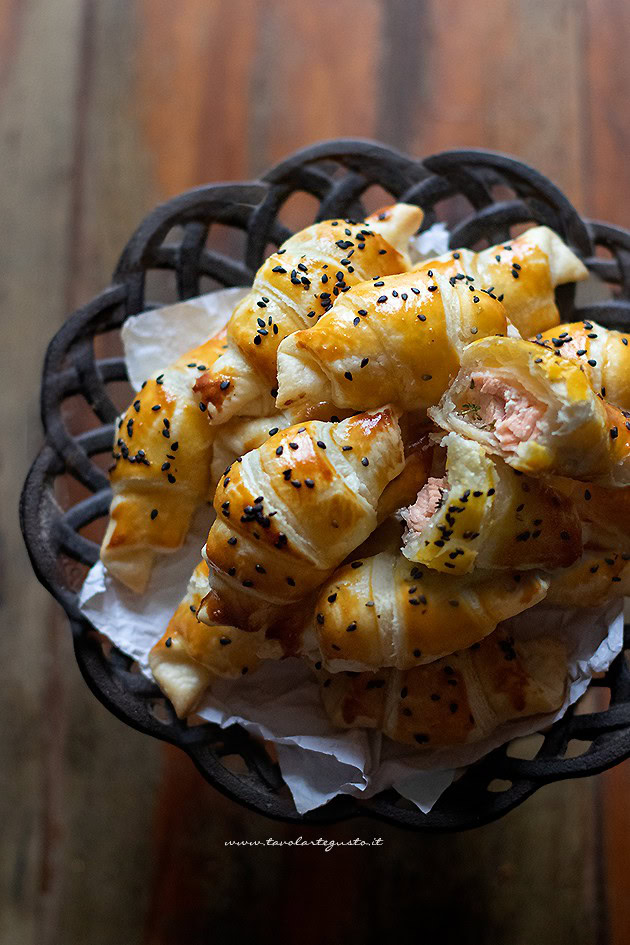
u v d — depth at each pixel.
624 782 0.71
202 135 0.76
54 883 0.71
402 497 0.57
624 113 0.75
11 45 0.77
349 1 0.76
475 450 0.54
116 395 0.73
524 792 0.59
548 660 0.59
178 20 0.76
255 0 0.76
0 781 0.72
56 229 0.75
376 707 0.58
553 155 0.75
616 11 0.75
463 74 0.75
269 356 0.58
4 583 0.73
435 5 0.76
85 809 0.72
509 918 0.70
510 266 0.60
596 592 0.59
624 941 0.70
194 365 0.60
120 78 0.76
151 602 0.61
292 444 0.56
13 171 0.76
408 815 0.58
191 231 0.64
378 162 0.64
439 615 0.56
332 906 0.70
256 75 0.76
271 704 0.60
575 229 0.63
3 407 0.74
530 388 0.54
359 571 0.56
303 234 0.59
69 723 0.72
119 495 0.60
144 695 0.61
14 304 0.75
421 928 0.70
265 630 0.58
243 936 0.70
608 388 0.58
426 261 0.62
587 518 0.58
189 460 0.59
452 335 0.56
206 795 0.72
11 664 0.73
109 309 0.63
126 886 0.71
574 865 0.70
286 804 0.59
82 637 0.61
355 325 0.56
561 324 0.62
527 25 0.76
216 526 0.56
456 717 0.58
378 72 0.76
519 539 0.55
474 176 0.64
